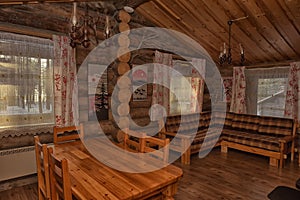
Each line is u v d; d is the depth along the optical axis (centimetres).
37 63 317
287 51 454
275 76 514
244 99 557
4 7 286
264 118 476
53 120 337
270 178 339
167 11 396
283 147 381
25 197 280
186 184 317
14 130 301
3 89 291
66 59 336
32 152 310
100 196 137
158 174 172
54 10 329
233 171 367
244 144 443
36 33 312
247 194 288
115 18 345
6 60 291
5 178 289
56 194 157
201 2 349
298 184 201
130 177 167
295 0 304
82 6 352
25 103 310
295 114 477
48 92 329
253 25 382
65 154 221
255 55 498
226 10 354
